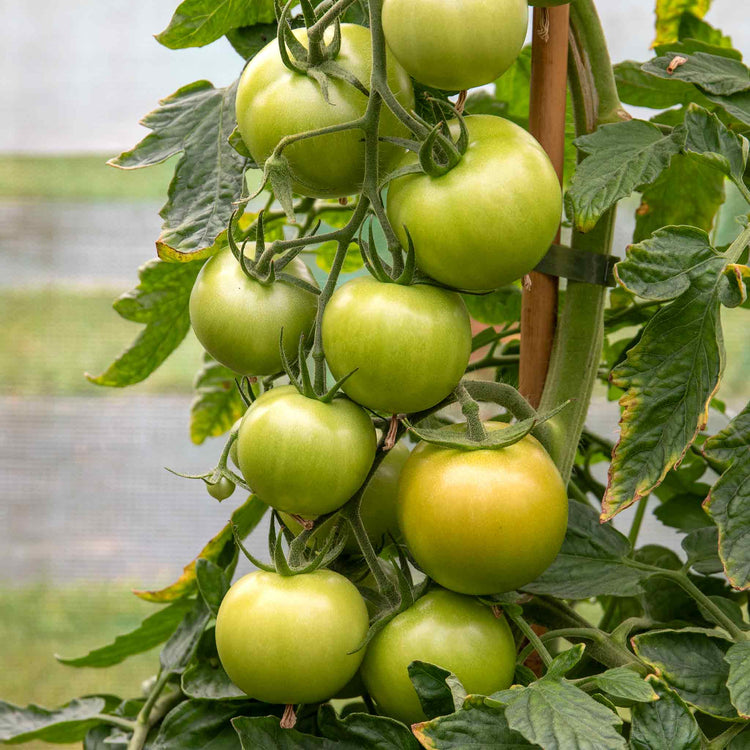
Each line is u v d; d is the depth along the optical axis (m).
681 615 1.01
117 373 1.05
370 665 0.88
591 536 0.98
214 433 1.19
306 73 0.85
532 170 0.84
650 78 1.04
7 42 3.59
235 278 0.89
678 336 0.87
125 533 3.60
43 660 2.84
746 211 1.19
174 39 0.94
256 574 0.88
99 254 4.04
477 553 0.85
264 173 0.86
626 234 1.61
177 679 1.01
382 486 0.93
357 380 0.85
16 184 4.00
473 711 0.84
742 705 0.84
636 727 0.85
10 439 3.73
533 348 0.95
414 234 0.84
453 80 0.83
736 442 0.87
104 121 3.83
